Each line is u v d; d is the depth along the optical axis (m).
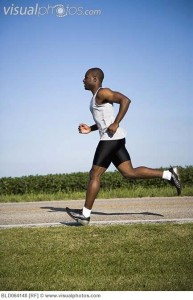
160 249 5.23
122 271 4.45
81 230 6.42
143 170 7.00
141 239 5.74
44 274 4.41
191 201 11.48
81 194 15.80
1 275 4.39
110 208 9.89
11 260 4.89
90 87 6.82
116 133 6.69
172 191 14.69
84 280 4.22
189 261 4.73
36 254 5.12
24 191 19.11
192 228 6.40
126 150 6.86
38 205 11.97
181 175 18.16
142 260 4.80
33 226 7.04
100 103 6.66
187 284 4.08
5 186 19.08
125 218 7.76
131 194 14.44
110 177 18.66
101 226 6.73
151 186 18.56
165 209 9.32
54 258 4.95
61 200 14.35
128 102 6.48
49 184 19.19
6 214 9.28
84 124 7.22
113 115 6.72
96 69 6.79
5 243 5.68
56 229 6.57
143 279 4.21
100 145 6.73
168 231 6.20
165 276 4.28
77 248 5.36
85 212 6.85
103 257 4.95
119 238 5.82
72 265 4.66
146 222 7.12
